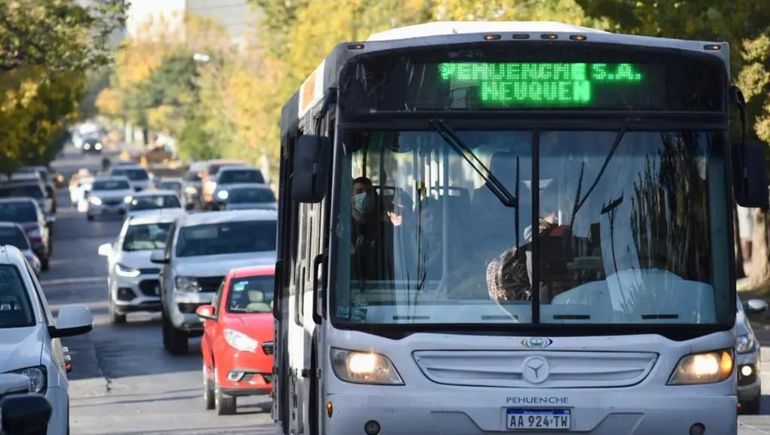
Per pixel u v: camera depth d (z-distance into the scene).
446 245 26.86
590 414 26.12
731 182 27.14
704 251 26.95
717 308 26.81
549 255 26.80
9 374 27.31
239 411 52.09
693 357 26.55
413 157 27.06
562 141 27.11
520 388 26.19
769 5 68.75
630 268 26.83
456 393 26.12
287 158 39.41
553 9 87.31
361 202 26.95
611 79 27.27
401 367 26.31
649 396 26.23
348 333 26.55
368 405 26.20
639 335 26.50
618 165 27.11
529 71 27.23
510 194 26.92
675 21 68.88
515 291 26.67
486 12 93.62
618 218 26.95
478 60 27.23
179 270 73.25
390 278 26.80
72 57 105.44
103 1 106.25
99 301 108.69
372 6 144.38
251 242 75.69
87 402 56.66
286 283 38.50
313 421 29.61
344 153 27.05
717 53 27.31
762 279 92.00
